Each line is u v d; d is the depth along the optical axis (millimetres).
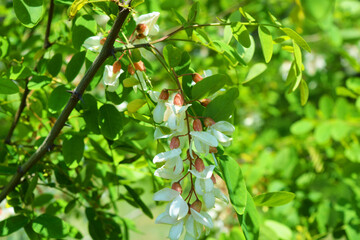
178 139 695
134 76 733
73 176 853
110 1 732
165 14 1164
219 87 709
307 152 1401
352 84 1201
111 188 860
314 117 1309
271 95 1761
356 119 1240
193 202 696
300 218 1188
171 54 714
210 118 705
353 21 1569
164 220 679
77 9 712
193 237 680
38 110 839
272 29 980
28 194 776
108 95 760
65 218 1113
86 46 733
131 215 1348
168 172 687
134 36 735
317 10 599
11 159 835
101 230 839
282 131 1789
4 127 918
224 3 1520
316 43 1777
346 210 1050
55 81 813
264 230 947
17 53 879
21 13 713
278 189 1204
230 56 749
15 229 766
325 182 1237
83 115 779
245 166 1252
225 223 1146
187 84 740
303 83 743
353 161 1221
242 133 1522
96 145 824
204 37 738
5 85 738
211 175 688
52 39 878
